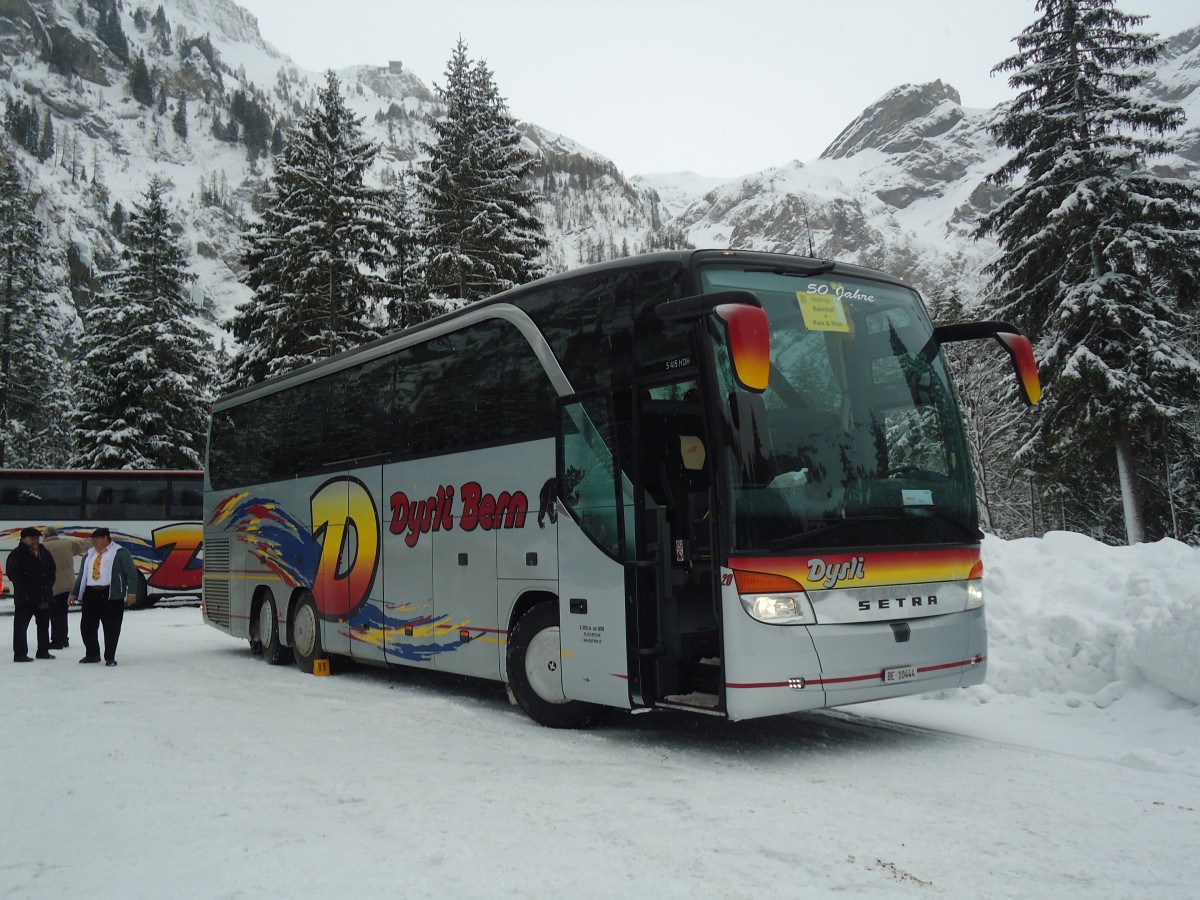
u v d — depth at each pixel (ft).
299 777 22.29
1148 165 106.11
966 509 25.57
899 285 26.99
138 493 90.43
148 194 141.08
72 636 63.41
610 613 25.14
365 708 32.50
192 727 29.01
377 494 37.04
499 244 120.57
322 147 115.14
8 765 23.97
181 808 19.76
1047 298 104.94
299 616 43.34
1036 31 109.19
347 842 17.12
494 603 30.01
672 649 24.40
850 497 23.38
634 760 23.68
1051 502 119.96
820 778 21.39
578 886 14.67
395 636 35.37
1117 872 15.08
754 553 21.89
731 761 23.35
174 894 14.74
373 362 38.24
